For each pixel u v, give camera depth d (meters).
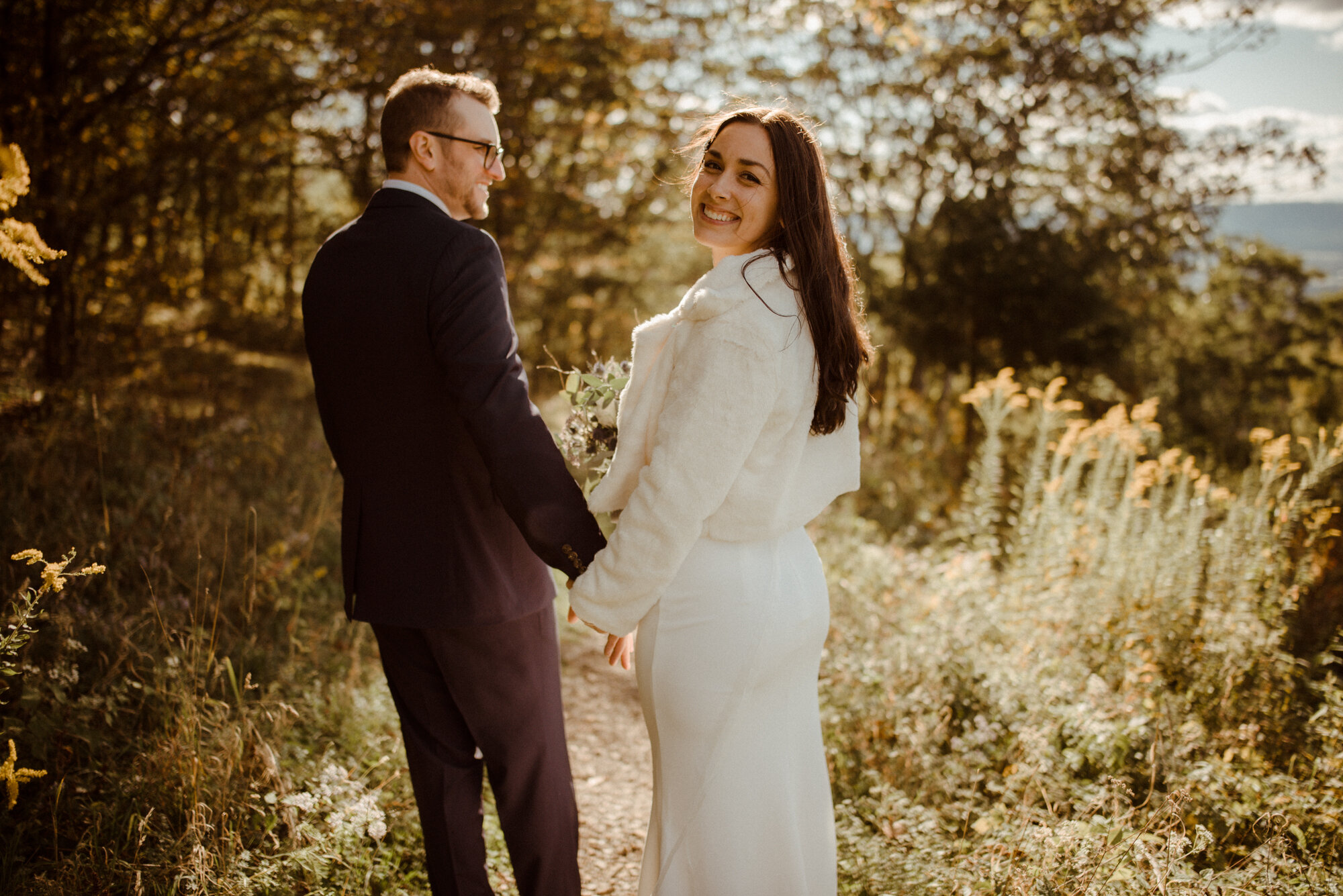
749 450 1.61
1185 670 3.19
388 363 1.82
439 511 1.88
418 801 2.02
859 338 1.80
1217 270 21.59
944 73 10.76
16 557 1.94
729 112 1.81
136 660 2.74
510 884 2.34
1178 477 3.98
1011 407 4.18
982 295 8.91
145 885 1.98
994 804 2.55
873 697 3.05
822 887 1.88
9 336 6.25
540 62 10.23
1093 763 2.67
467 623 1.88
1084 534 3.90
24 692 2.33
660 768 1.80
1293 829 2.25
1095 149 11.26
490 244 1.85
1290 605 3.27
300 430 5.75
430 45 9.31
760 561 1.77
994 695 2.93
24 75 6.13
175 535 3.53
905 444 9.62
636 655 1.82
